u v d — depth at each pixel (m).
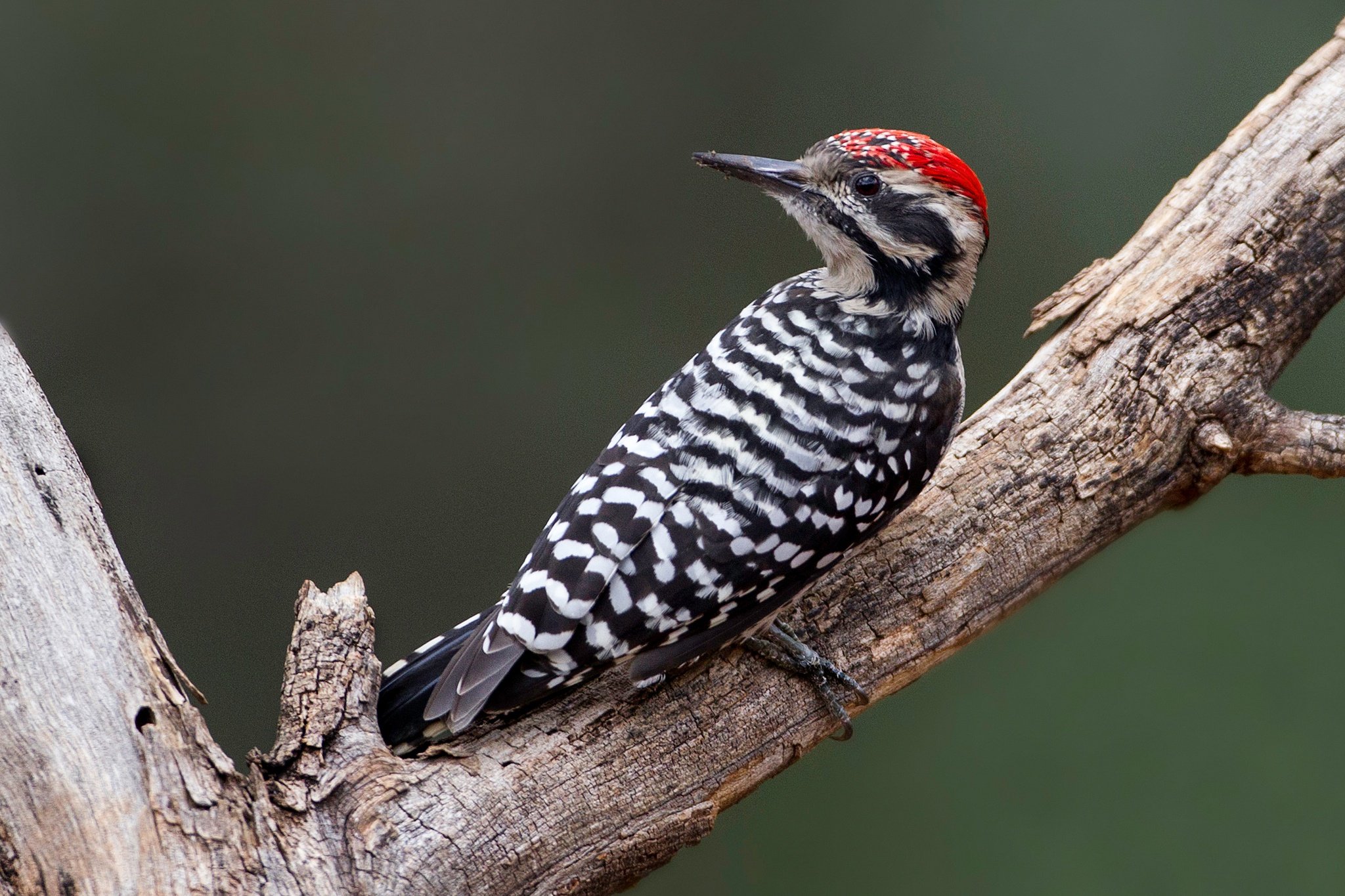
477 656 3.37
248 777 3.36
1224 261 3.43
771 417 3.38
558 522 3.38
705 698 3.39
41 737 3.35
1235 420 3.43
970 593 3.41
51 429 3.38
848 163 3.40
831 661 3.40
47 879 3.34
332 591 3.38
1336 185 3.43
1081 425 3.43
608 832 3.38
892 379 3.39
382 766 3.36
